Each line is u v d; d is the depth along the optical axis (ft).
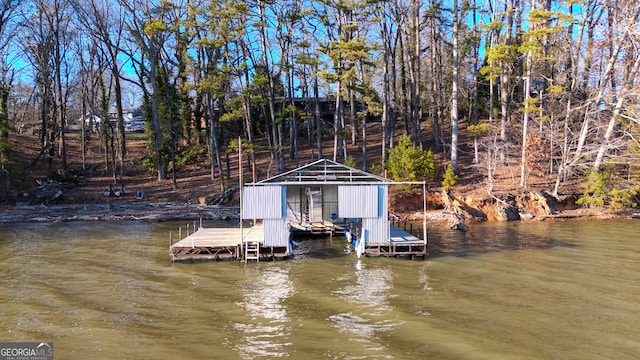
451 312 42.91
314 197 90.12
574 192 106.22
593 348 34.88
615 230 86.43
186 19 133.28
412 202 108.47
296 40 144.56
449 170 105.60
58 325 39.91
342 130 130.52
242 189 64.95
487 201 103.35
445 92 159.63
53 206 116.98
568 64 133.49
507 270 58.44
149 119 150.20
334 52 107.55
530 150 106.63
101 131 167.84
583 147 103.24
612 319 41.01
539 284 52.11
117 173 148.66
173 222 103.55
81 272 58.44
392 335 37.42
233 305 45.27
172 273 58.08
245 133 166.09
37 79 156.56
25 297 47.93
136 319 41.39
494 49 105.09
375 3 113.09
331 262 64.23
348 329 38.75
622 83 106.32
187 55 120.67
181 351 34.42
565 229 88.38
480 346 35.19
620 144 102.63
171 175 146.82
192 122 166.81
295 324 39.99
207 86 117.60
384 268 60.34
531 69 114.21
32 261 64.59
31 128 193.67
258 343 35.88
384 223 66.28
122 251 71.72
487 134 126.21
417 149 111.75
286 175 67.41
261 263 63.62
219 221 103.91
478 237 81.56
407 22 144.25
